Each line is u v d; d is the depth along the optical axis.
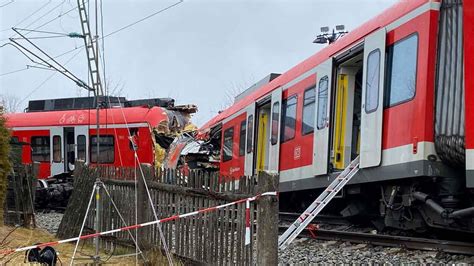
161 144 21.41
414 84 9.27
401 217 10.19
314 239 11.74
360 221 13.12
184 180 8.36
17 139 23.95
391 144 9.86
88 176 11.40
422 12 9.24
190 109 22.84
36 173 13.62
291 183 13.98
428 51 9.00
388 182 10.46
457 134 8.53
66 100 24.48
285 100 14.80
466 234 10.13
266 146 16.64
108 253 9.97
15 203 12.99
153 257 8.64
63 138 23.16
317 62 12.94
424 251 9.12
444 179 8.96
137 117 21.50
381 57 10.30
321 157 12.27
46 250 7.92
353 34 11.58
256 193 6.65
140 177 9.52
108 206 10.55
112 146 21.92
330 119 11.97
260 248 6.45
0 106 13.24
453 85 8.70
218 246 7.41
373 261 8.70
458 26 8.74
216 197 7.48
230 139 19.03
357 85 12.27
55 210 21.44
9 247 9.27
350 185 11.55
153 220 9.10
